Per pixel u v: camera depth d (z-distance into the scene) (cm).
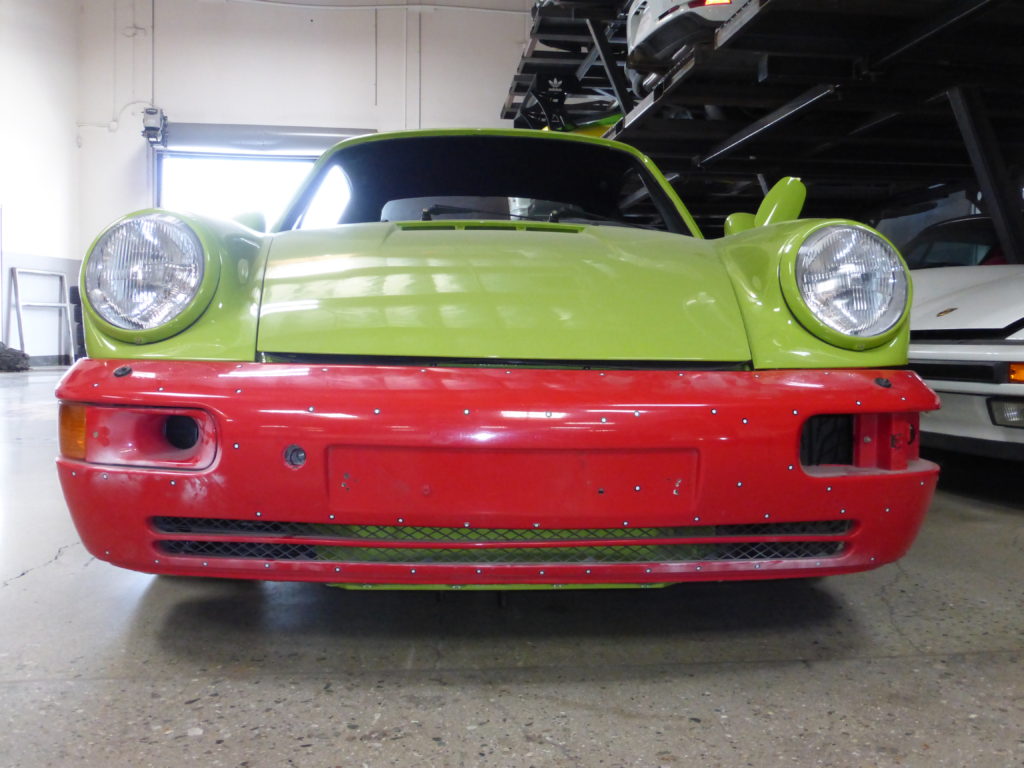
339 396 115
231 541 119
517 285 133
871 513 123
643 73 361
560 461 116
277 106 1044
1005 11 265
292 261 140
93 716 111
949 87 306
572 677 125
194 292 124
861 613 153
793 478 119
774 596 163
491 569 117
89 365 122
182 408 117
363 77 1049
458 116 1059
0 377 809
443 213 212
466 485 115
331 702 116
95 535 122
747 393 119
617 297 132
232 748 103
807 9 258
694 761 100
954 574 178
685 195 482
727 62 305
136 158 1041
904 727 109
